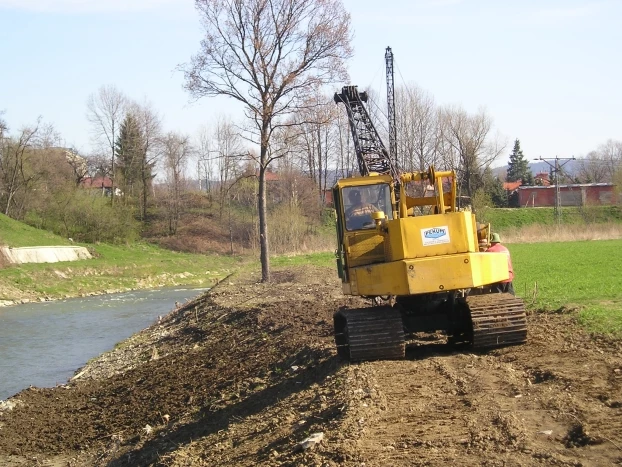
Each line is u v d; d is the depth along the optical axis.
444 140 68.00
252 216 77.62
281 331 18.98
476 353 12.42
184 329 25.22
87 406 17.50
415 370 11.20
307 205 71.12
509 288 14.49
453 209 13.07
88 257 63.31
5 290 45.66
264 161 32.50
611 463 6.57
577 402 8.54
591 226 62.19
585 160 117.44
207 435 12.14
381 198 13.70
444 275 11.85
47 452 14.55
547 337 13.11
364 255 12.96
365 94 24.91
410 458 7.22
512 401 8.96
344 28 31.02
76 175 85.81
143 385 18.25
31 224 71.50
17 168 72.75
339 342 13.30
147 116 91.06
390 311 12.45
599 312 15.27
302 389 12.09
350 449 7.66
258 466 8.42
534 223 73.75
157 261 66.44
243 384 14.77
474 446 7.38
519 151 129.12
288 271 37.28
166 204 85.62
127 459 13.05
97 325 33.31
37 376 22.20
